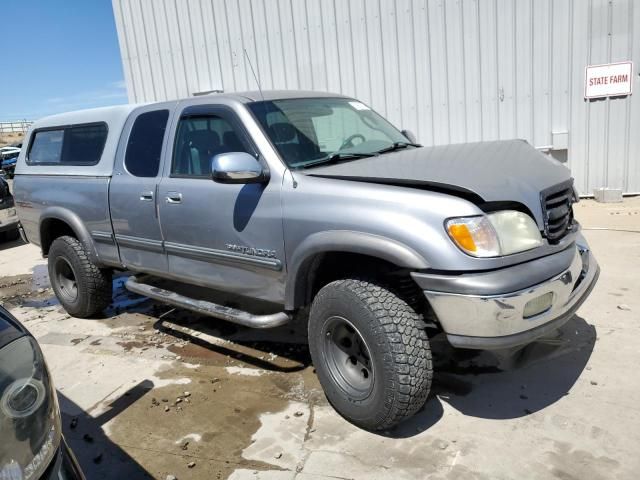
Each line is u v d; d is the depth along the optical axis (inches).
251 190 140.3
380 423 120.2
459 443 118.9
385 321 114.3
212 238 151.4
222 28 385.1
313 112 160.1
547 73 323.6
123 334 195.9
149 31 407.8
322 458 117.5
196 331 193.2
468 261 108.0
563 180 130.4
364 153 153.0
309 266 131.3
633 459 109.5
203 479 114.7
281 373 157.8
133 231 177.8
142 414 141.5
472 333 110.3
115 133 185.9
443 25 335.0
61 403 150.1
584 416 124.7
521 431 121.4
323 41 362.3
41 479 73.3
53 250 210.7
